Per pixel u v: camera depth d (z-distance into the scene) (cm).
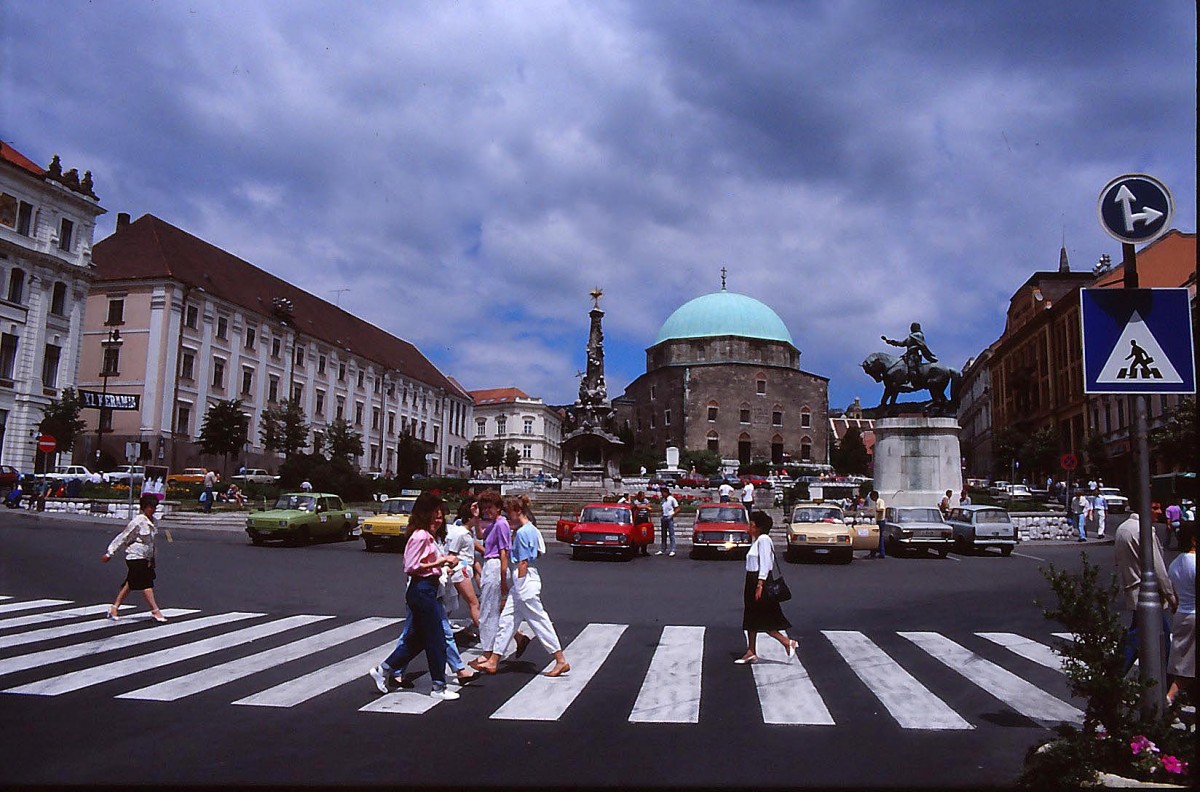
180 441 5866
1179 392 653
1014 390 8400
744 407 9450
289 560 2270
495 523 989
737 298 10200
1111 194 682
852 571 2202
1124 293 668
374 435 8362
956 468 3422
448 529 1222
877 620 1362
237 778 575
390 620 1292
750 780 584
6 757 614
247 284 7000
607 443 5097
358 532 3262
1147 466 656
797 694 845
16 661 957
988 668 980
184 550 2428
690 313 10112
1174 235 5847
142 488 3884
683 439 9369
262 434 6669
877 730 716
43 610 1330
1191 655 725
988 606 1528
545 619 930
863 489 5006
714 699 823
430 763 613
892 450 3462
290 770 593
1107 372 660
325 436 6925
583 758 630
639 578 2011
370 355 8369
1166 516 2997
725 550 2541
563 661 934
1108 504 5094
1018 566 2347
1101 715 576
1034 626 1298
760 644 1131
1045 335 7469
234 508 4019
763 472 8469
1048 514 3697
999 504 4028
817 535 2428
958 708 795
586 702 809
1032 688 879
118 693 814
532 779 580
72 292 5403
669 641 1154
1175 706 581
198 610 1366
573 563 2397
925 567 2317
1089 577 605
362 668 941
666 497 2744
